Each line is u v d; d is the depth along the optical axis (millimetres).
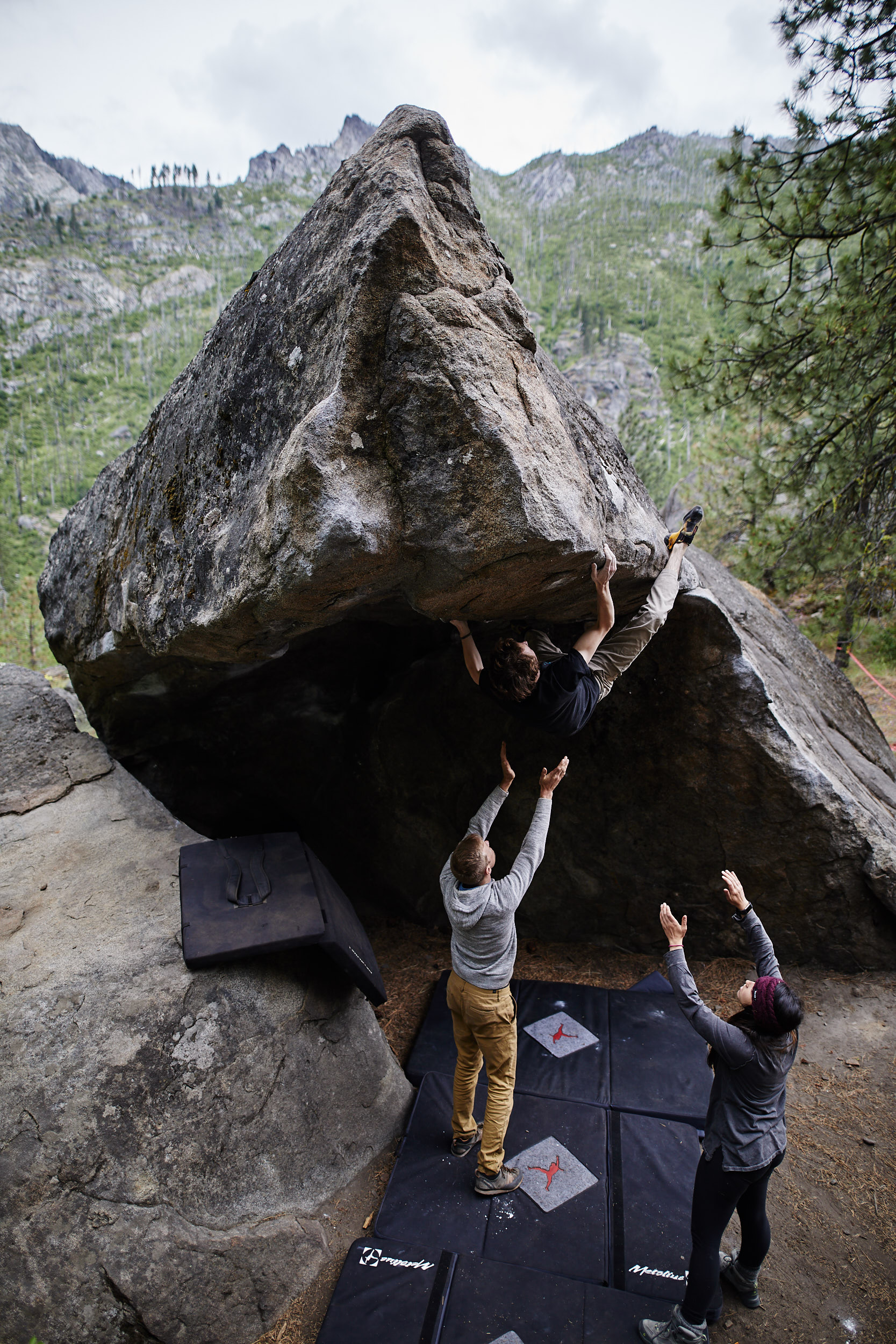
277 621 2650
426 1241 3172
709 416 7941
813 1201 3445
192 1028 3158
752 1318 2947
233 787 5832
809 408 7320
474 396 2090
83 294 181250
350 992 3828
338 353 2182
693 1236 2676
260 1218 3076
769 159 6543
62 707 5059
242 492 2688
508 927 3152
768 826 4754
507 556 2230
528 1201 3361
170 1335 2713
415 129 2320
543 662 3756
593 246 162875
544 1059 4246
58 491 103812
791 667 6414
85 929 3518
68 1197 2713
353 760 5758
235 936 3305
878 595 7785
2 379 142000
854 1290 3041
